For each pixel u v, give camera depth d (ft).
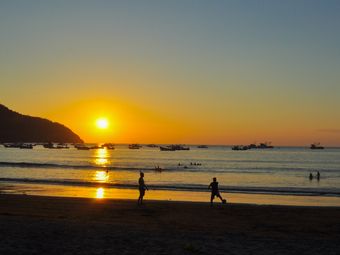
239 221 78.89
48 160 500.33
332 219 83.05
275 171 343.87
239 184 215.92
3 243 48.29
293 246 51.03
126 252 45.42
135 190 161.99
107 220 76.74
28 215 81.97
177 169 337.93
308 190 173.17
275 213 90.22
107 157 624.18
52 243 49.01
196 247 48.88
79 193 147.54
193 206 99.96
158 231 60.49
